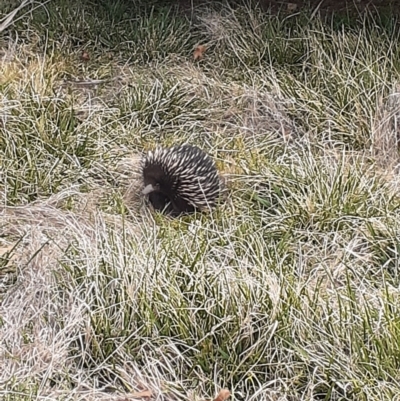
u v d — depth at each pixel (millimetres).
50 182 5797
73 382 4156
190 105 6953
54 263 4887
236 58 7484
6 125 6168
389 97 6578
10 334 4414
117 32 7664
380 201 5539
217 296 4383
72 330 4363
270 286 4449
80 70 7316
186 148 5781
